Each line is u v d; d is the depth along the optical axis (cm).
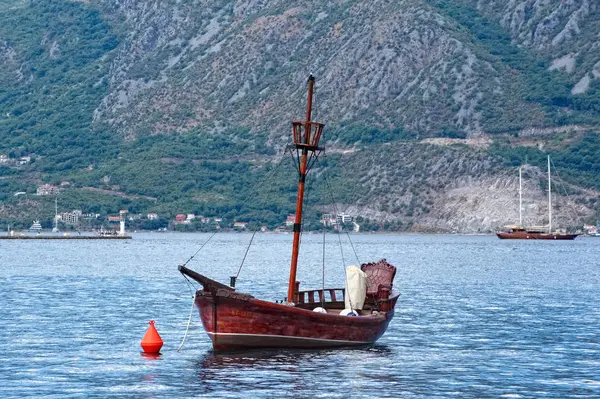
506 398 8381
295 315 9888
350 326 10375
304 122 10806
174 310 15138
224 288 9569
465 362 10112
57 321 13538
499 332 12606
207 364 9744
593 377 9319
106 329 12625
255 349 10094
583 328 13075
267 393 8431
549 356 10544
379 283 11431
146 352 10581
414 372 9488
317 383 8844
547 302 17238
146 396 8338
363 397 8338
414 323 13588
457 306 16312
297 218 10919
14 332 12312
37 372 9425
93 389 8619
